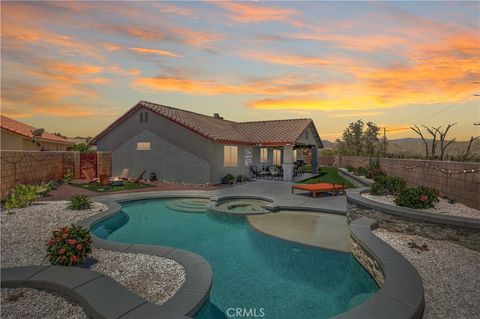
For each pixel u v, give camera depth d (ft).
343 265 24.20
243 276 21.99
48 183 58.95
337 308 17.62
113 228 35.50
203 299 16.06
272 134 81.05
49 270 18.54
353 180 79.92
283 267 23.71
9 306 15.24
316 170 99.30
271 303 18.19
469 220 24.85
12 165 46.65
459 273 20.03
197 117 83.56
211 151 65.36
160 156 72.90
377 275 20.17
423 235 27.02
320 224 36.50
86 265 21.06
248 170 80.64
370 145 153.28
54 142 108.17
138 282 18.35
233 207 46.16
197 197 53.21
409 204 31.83
